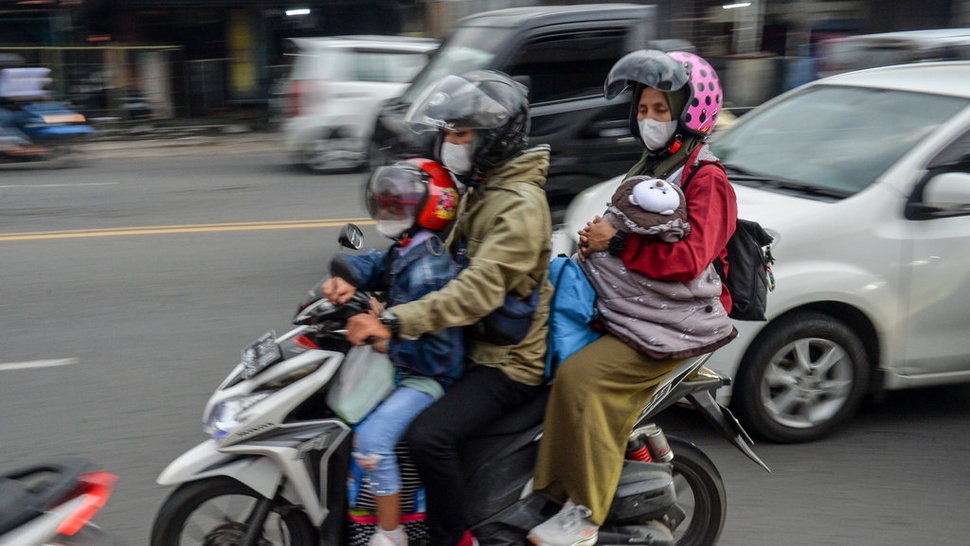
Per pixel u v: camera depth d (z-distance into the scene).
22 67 16.14
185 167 14.67
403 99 8.39
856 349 4.74
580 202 5.62
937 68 5.62
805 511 4.14
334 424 3.08
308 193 11.98
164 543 3.09
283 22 20.28
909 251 4.69
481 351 3.13
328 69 13.38
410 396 3.07
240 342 6.18
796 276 4.54
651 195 2.94
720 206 3.04
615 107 7.72
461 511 3.10
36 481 2.85
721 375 3.57
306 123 13.48
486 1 18.30
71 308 6.87
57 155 14.41
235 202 11.32
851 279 4.61
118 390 5.37
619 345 3.11
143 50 18.31
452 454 3.03
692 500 3.78
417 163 3.06
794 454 4.69
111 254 8.50
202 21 19.58
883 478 4.45
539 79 7.67
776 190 5.02
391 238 3.07
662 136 3.12
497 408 3.11
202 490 3.09
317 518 3.11
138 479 4.34
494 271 2.90
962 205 4.58
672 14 16.67
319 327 3.05
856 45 13.02
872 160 4.96
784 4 17.94
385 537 3.10
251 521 3.15
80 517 2.38
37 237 9.18
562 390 3.10
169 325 6.51
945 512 4.15
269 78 19.69
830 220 4.63
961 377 4.95
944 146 4.81
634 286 3.09
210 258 8.38
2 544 2.26
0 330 6.37
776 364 4.67
